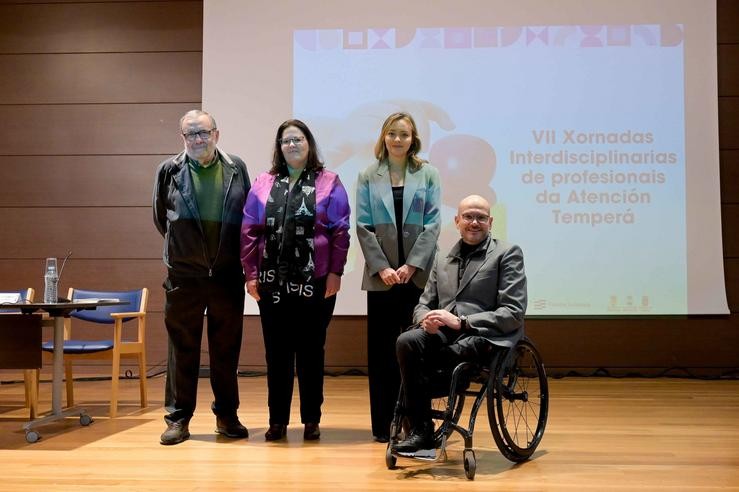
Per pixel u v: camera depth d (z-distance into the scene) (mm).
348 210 3205
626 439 3172
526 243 5328
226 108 5516
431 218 3090
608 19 5355
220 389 3205
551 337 5340
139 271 5625
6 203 5711
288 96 5496
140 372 4074
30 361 3359
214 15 5539
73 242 5664
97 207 5676
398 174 3162
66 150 5711
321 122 5473
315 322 3119
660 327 5320
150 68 5723
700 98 5320
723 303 5258
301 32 5500
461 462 2746
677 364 5305
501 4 5398
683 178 5301
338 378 5262
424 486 2395
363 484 2420
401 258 3080
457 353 2529
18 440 3158
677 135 5316
